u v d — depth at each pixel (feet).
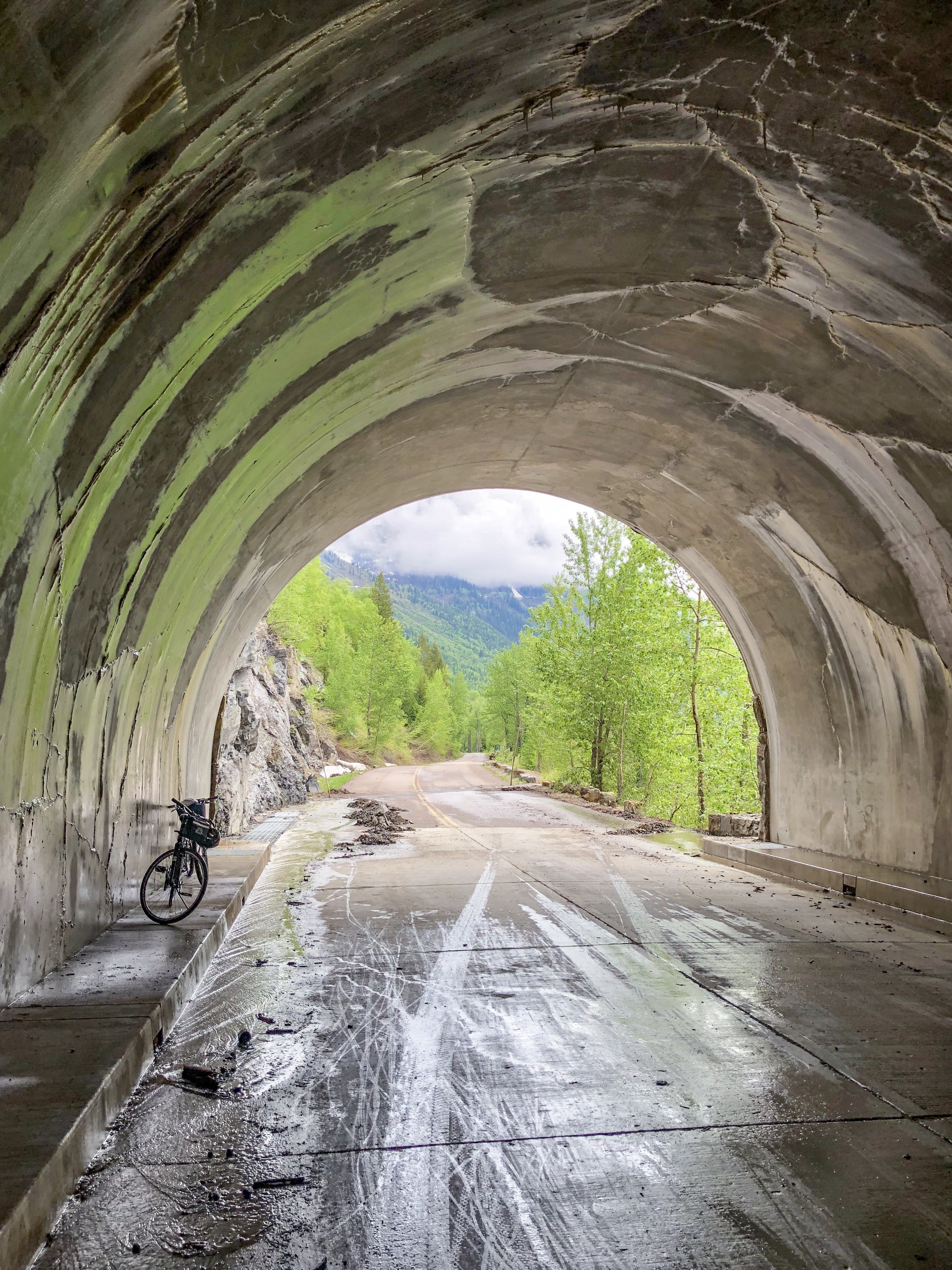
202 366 17.43
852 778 37.42
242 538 31.04
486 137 16.38
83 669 19.86
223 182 12.89
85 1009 16.98
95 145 9.92
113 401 15.19
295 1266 10.26
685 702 82.17
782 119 17.56
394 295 21.21
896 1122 14.24
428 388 29.58
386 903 32.71
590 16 13.82
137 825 27.91
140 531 20.42
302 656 154.81
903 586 31.04
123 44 8.94
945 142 17.42
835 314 23.65
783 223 20.97
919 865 32.40
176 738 35.70
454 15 12.53
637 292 24.91
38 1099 12.76
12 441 12.64
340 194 15.66
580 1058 16.94
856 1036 18.25
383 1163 12.76
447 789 113.19
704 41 15.15
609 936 27.17
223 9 9.60
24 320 11.18
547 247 21.77
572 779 109.91
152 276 13.34
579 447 39.60
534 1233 10.99
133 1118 14.11
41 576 15.62
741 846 43.01
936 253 20.10
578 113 16.66
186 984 19.97
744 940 26.68
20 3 7.48
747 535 38.93
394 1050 17.34
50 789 18.86
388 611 352.08
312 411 25.16
